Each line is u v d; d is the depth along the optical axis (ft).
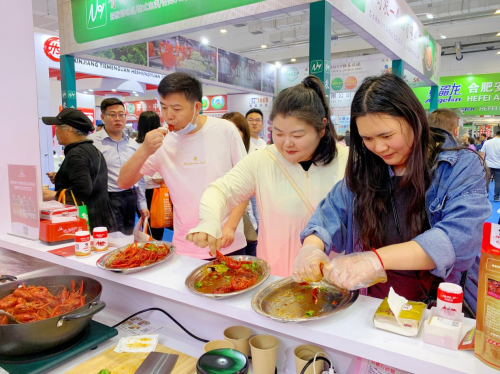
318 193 4.94
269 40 37.81
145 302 4.46
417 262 2.93
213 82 26.81
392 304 2.80
